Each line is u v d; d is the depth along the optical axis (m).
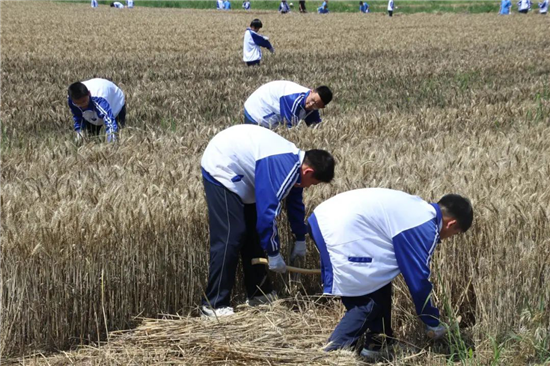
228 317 4.99
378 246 4.21
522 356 4.39
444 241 4.72
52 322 4.68
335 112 11.59
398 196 4.27
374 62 20.14
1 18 42.41
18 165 6.62
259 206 4.61
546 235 4.72
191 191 5.24
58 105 12.09
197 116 10.92
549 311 4.68
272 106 7.65
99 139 8.17
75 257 4.64
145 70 18.12
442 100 12.79
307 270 4.93
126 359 4.50
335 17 48.59
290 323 4.95
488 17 46.41
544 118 9.88
